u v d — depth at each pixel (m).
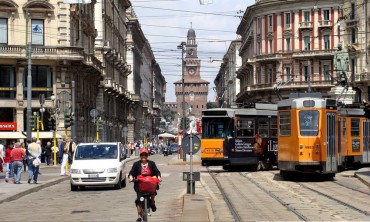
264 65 110.75
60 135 65.94
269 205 23.11
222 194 27.70
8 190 29.83
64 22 67.75
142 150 17.16
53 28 67.75
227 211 21.31
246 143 43.81
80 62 68.12
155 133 199.38
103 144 32.91
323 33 103.69
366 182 31.92
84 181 30.91
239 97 130.62
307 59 103.88
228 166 46.84
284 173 36.91
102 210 22.42
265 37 110.44
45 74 67.44
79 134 70.44
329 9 103.00
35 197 28.41
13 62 66.00
